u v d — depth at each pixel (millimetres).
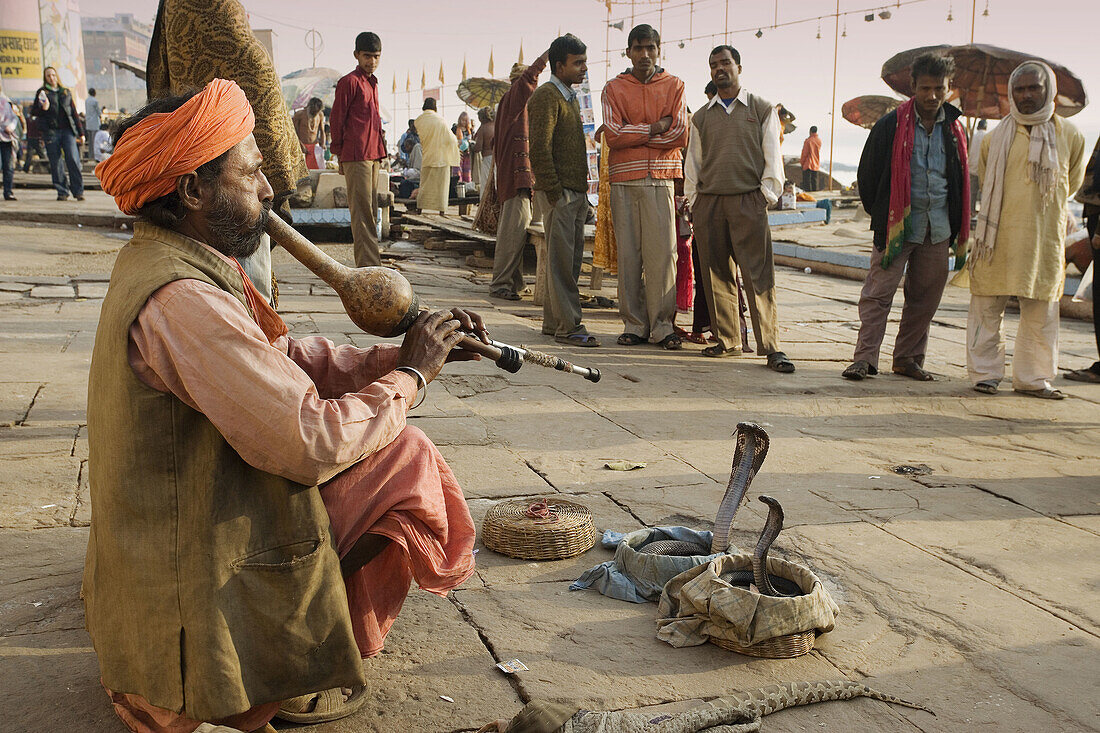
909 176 6258
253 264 3482
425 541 2332
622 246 7258
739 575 3039
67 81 38750
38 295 7934
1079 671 2766
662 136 6895
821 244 14461
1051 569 3471
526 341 7125
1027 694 2637
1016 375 6387
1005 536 3775
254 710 2154
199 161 2012
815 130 28203
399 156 25359
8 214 12680
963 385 6555
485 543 3514
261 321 2281
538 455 4539
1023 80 5906
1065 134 6012
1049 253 6074
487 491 4027
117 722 2350
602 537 3588
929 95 6152
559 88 6922
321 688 2152
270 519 2080
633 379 6211
